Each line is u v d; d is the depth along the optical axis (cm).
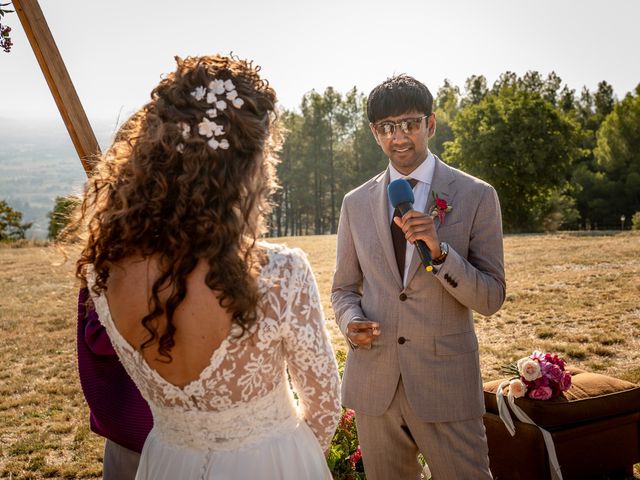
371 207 272
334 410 161
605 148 5138
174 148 140
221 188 140
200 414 152
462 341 257
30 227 4269
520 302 980
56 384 680
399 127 258
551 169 3991
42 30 268
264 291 146
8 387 671
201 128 139
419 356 254
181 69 148
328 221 7025
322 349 153
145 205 139
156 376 150
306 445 165
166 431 162
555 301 967
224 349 144
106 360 232
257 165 146
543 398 364
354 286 288
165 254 139
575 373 418
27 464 475
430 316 254
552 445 348
